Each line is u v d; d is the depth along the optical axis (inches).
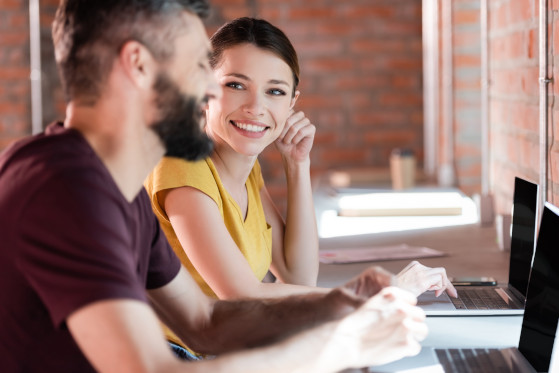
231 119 74.7
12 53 196.5
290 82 76.2
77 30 45.1
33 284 41.7
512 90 107.7
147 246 52.2
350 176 163.5
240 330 58.0
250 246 78.2
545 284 54.4
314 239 86.6
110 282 40.4
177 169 71.1
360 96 201.8
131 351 39.6
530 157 96.4
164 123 46.3
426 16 190.7
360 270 88.4
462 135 154.8
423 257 94.1
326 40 200.2
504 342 60.5
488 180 126.2
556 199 79.9
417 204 127.4
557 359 49.5
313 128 86.3
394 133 202.2
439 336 62.2
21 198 41.9
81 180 42.2
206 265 69.0
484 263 90.4
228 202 74.4
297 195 86.6
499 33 116.3
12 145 45.5
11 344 44.4
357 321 47.4
